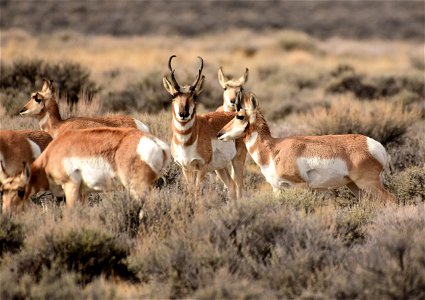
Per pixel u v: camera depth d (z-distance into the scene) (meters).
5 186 29.69
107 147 30.28
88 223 27.19
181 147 36.50
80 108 55.94
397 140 51.53
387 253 23.94
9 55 107.50
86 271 25.34
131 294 23.06
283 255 24.61
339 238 27.02
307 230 25.48
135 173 29.97
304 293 22.34
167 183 39.47
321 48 152.50
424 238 25.70
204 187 37.91
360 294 22.16
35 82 70.50
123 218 28.73
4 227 26.84
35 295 22.20
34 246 25.47
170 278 23.77
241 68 110.12
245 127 35.00
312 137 34.94
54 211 29.89
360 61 133.50
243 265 24.39
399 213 29.77
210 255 24.34
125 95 76.88
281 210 27.47
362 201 33.16
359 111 55.69
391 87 90.25
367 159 34.22
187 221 27.36
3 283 22.88
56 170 30.77
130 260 25.34
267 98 84.56
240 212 27.03
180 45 148.88
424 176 37.62
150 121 50.56
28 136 34.56
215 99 79.31
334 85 90.94
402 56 140.75
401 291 21.98
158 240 26.73
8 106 59.50
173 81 35.69
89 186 30.83
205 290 22.36
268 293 22.61
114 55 121.56
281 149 34.47
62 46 131.38
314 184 34.53
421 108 74.12
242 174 40.25
